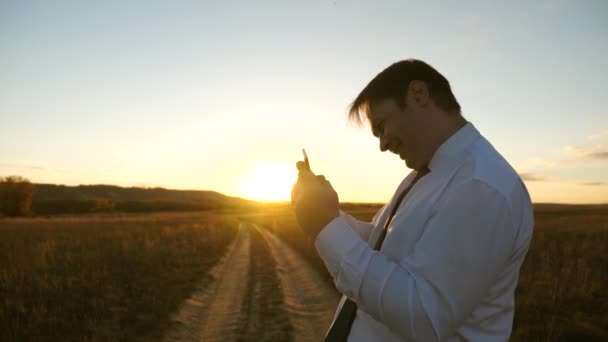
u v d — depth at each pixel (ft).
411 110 3.54
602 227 101.45
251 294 37.50
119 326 24.61
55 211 314.14
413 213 3.24
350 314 3.75
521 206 2.99
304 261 60.13
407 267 2.86
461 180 2.98
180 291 36.19
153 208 390.21
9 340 20.83
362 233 4.82
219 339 24.76
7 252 53.98
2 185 258.57
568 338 19.39
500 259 2.83
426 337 2.68
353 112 3.91
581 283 29.78
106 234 92.12
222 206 501.97
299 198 3.25
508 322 3.20
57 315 25.39
